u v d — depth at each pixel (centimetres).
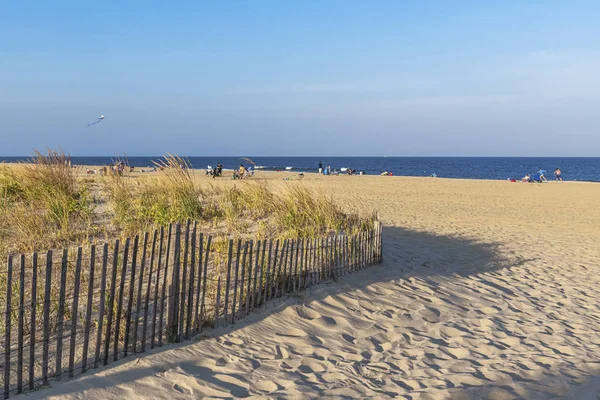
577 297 746
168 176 1015
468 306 669
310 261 633
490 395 417
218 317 512
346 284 669
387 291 678
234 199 1016
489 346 529
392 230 1210
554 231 1386
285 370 439
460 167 11625
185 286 464
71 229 739
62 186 917
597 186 3284
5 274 527
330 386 418
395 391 417
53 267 567
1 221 736
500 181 3759
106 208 895
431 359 489
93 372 396
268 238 779
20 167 954
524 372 466
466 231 1277
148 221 832
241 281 526
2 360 393
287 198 954
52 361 401
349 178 3759
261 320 530
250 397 390
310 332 522
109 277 557
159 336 449
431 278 772
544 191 2836
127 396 374
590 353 523
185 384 398
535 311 666
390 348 510
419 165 13250
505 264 932
